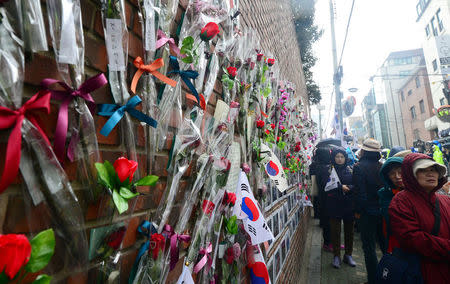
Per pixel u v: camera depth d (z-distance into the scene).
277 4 3.64
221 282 1.19
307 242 5.25
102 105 0.58
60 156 0.45
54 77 0.48
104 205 0.56
